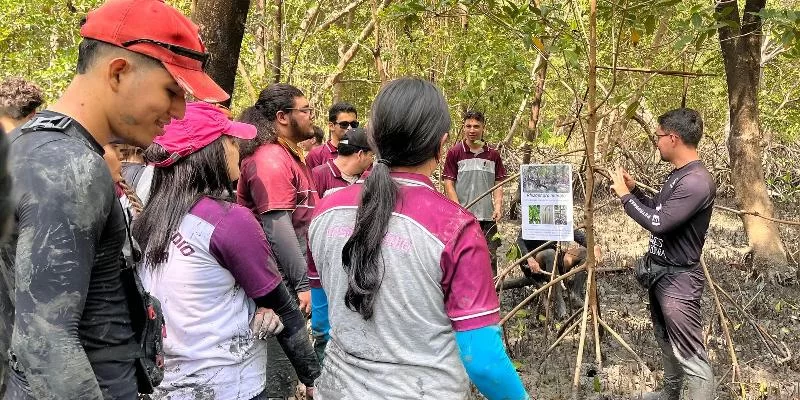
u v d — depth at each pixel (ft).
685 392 12.09
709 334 17.16
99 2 23.02
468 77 25.76
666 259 12.05
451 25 32.83
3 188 2.15
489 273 5.79
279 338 7.68
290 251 10.43
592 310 14.32
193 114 6.87
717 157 50.80
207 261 6.67
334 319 6.11
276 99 11.55
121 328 5.23
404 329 5.75
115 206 4.89
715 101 45.96
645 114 38.37
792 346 17.66
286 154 10.89
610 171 13.06
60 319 4.31
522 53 26.27
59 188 4.33
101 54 4.81
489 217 21.08
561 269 18.13
